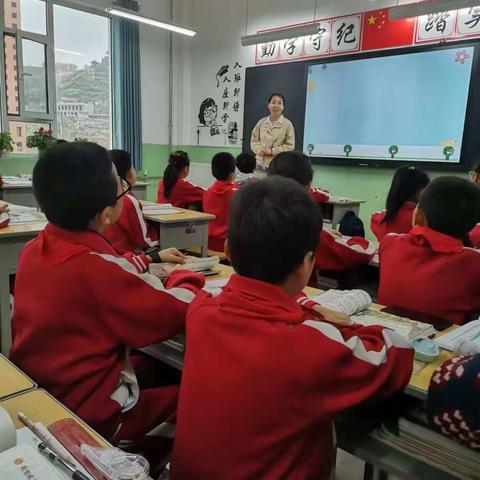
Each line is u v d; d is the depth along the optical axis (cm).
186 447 77
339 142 553
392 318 119
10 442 61
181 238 291
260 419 71
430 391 79
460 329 116
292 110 592
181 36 714
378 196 534
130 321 101
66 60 610
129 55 646
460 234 136
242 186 81
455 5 415
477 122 446
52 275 98
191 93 724
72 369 100
